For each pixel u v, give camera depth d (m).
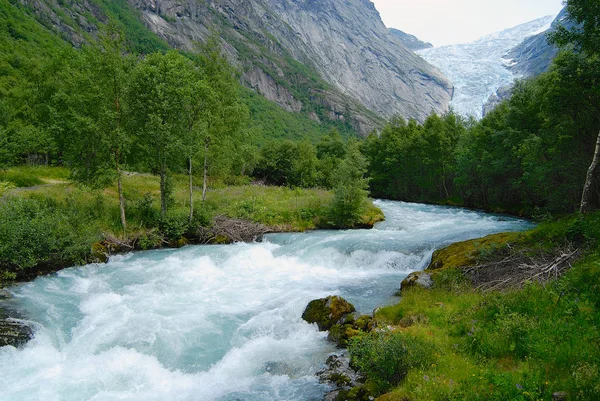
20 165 37.56
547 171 25.97
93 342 11.20
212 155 29.48
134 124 22.67
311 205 32.34
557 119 22.31
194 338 11.56
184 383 9.43
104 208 24.12
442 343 8.98
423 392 6.78
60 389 9.10
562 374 6.53
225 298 15.07
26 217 18.36
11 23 85.19
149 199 25.73
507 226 27.12
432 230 26.78
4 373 9.76
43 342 11.37
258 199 32.19
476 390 6.45
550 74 23.84
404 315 11.43
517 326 8.41
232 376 9.69
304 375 9.52
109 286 16.36
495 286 12.35
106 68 21.70
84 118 21.22
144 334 11.64
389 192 68.06
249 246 23.61
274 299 14.80
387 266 19.39
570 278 10.19
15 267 17.00
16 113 43.03
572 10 15.79
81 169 22.48
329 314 12.41
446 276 14.06
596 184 23.25
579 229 13.30
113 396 8.85
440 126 55.75
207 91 23.88
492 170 39.94
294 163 64.38
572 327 7.88
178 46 192.12
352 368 9.37
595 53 16.67
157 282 16.89
